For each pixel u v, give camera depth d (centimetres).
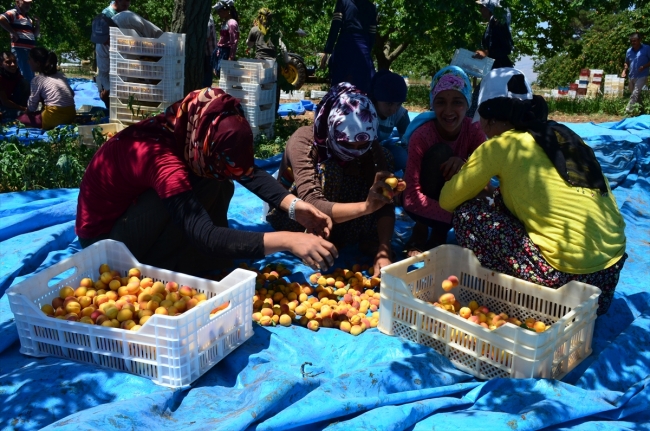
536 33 1476
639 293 383
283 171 430
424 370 290
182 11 841
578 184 326
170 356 274
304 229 432
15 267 395
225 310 299
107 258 350
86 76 1845
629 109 1306
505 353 291
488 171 343
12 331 319
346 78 802
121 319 299
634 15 2181
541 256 334
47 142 719
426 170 427
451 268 374
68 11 1448
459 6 677
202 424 250
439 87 425
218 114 311
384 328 333
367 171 416
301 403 255
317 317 345
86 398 268
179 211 310
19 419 254
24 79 980
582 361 317
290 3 864
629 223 525
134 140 329
